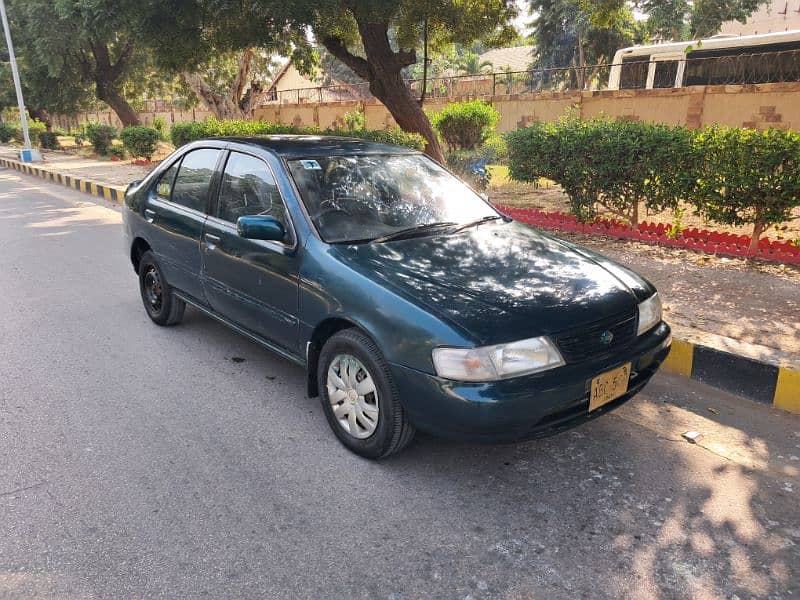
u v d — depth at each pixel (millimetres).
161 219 4918
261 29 10688
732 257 6672
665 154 6941
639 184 7320
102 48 25891
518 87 26047
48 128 34062
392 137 10953
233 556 2629
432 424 2959
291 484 3139
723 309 5105
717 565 2580
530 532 2789
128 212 5520
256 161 4137
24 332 5242
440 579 2506
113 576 2510
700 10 31656
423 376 2902
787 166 6082
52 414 3850
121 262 7625
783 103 14695
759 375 4027
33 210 11758
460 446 3502
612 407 3164
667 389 4207
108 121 44469
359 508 2949
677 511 2926
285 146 4203
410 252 3523
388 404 3104
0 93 30672
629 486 3125
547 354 2875
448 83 27312
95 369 4516
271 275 3750
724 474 3223
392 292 3080
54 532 2766
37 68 26719
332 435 3615
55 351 4840
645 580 2500
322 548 2680
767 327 4672
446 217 4066
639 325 3303
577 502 3000
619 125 7539
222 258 4180
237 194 4219
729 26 31719
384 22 10906
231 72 22062
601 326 3061
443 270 3332
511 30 12555
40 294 6305
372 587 2463
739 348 4246
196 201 4617
